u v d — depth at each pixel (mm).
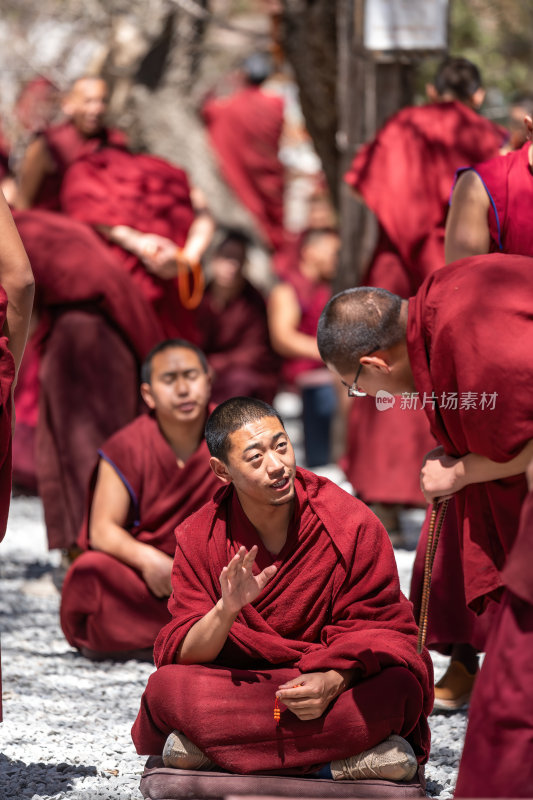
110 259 21531
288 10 29000
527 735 10039
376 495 22766
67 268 21125
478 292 11094
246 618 12141
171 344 17203
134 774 12945
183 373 17031
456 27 34094
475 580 11961
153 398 17172
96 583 17094
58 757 13461
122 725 14656
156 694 12039
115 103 40781
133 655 17516
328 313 11984
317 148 29938
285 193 51406
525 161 13719
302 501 12242
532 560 10141
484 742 10203
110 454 17297
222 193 45438
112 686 16266
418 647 12102
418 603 14625
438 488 11625
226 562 12258
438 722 14883
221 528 12320
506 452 10906
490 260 11461
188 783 11797
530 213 13570
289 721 11758
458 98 21406
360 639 11875
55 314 21516
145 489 17250
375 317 11742
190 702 11844
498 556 11938
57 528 21031
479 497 11938
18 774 12867
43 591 21406
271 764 11805
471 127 21172
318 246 33906
